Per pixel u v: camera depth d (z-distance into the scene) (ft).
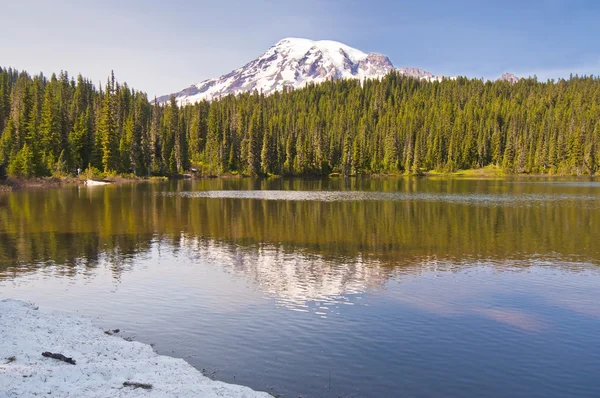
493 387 41.50
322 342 50.47
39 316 53.57
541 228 133.90
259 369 43.70
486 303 65.26
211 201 206.08
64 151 346.74
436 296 68.39
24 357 40.01
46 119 337.11
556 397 40.06
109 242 107.34
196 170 471.21
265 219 149.07
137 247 102.17
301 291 70.13
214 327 54.60
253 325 55.36
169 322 56.13
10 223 133.39
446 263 90.07
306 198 227.20
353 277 78.79
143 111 545.44
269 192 267.18
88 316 57.67
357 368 44.39
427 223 142.41
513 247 106.42
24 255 92.12
